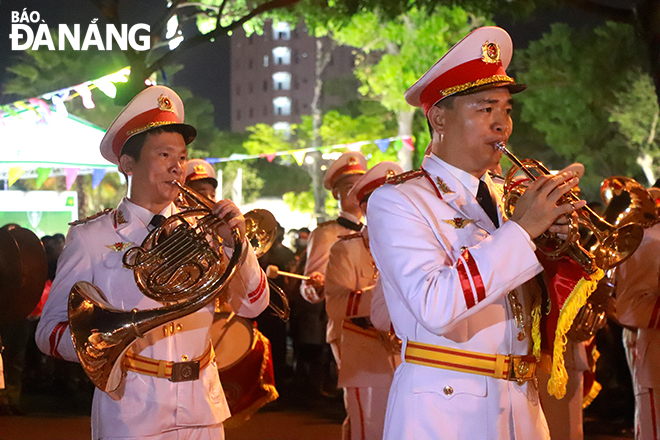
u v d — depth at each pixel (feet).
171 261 9.96
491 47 8.57
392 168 18.15
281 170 145.48
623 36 92.53
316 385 30.53
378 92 83.35
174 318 9.61
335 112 103.09
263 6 33.60
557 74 95.45
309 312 30.60
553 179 7.83
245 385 17.08
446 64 8.59
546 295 8.65
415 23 73.41
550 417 15.12
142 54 32.35
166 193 11.17
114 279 10.71
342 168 20.65
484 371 8.29
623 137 101.14
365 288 16.20
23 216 58.85
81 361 9.52
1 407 26.16
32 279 19.30
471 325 8.33
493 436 8.21
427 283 7.92
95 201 96.89
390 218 8.50
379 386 15.71
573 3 29.07
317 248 20.10
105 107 97.71
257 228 14.69
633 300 14.82
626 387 25.18
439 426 8.22
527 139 111.14
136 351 10.48
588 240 10.77
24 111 40.83
